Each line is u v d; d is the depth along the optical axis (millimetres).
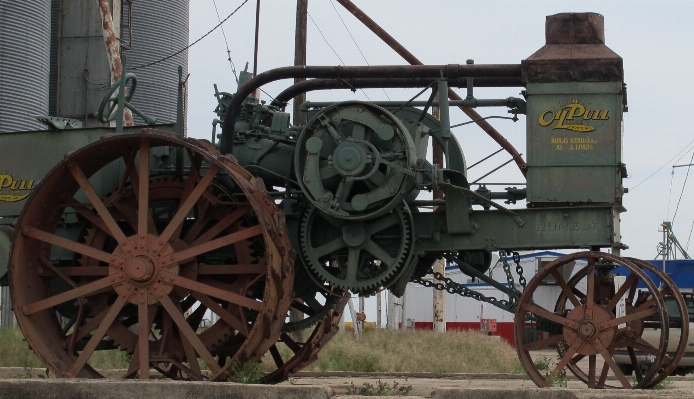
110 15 20984
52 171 10836
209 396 8938
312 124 11469
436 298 30734
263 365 16047
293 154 12211
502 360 22312
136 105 27000
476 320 45688
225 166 10453
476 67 11875
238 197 11797
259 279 11188
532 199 11422
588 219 11305
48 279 11516
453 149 12297
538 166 11445
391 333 27172
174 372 12406
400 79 12102
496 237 11508
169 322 11227
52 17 26953
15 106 24312
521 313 10852
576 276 12594
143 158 10734
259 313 10266
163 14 28078
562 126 11445
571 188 11367
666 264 42062
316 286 12258
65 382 9141
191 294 11078
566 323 10711
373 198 11156
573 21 11703
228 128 11953
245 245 11320
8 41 24281
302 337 20031
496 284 11781
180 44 28594
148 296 10719
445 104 11672
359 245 11555
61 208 11422
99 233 11570
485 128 13570
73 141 12094
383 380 15055
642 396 9070
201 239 11258
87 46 26562
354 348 20109
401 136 11180
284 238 10961
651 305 11719
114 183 11969
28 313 10875
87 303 11367
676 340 18781
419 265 12289
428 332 29047
